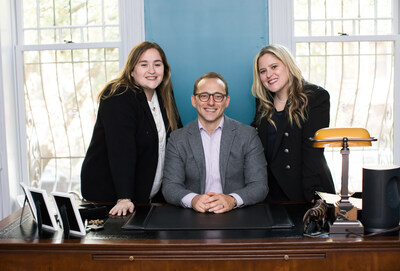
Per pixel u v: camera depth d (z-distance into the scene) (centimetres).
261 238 174
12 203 354
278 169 268
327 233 179
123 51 353
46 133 367
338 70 357
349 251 169
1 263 175
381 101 360
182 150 250
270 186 279
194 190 251
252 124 299
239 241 170
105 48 357
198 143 248
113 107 251
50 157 368
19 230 193
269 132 279
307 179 257
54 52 360
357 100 360
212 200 219
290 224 191
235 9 339
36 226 199
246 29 340
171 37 341
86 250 171
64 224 182
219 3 339
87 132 365
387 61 357
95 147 266
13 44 358
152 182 266
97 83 361
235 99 345
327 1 355
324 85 358
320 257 169
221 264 170
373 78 358
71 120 365
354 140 181
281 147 268
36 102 365
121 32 354
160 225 194
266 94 287
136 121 258
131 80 265
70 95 363
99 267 172
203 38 341
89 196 270
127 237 179
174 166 248
